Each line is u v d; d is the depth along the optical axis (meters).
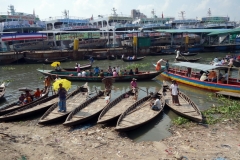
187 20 72.06
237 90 16.45
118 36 57.00
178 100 13.88
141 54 46.53
